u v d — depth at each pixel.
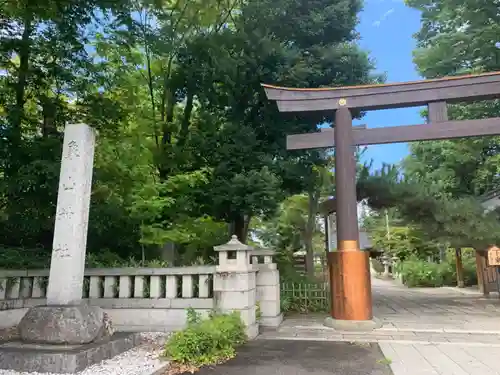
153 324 7.62
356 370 5.11
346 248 8.65
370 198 13.24
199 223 10.46
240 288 7.18
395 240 27.50
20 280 8.19
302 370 5.11
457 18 15.23
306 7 11.44
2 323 7.54
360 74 11.60
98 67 10.96
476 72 14.71
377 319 8.62
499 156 15.04
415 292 17.75
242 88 11.67
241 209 10.28
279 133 11.62
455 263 21.41
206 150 10.95
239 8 12.86
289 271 11.85
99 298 7.95
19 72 10.25
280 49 10.79
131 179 9.48
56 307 5.57
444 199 13.02
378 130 9.23
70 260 5.85
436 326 8.24
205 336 5.66
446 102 9.16
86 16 10.13
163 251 11.22
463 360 5.59
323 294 10.49
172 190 9.54
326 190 14.98
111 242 11.23
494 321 8.88
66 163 6.21
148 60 12.18
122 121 10.86
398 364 5.40
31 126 10.55
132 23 11.08
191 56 12.12
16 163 9.34
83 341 5.42
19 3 9.02
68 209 6.02
